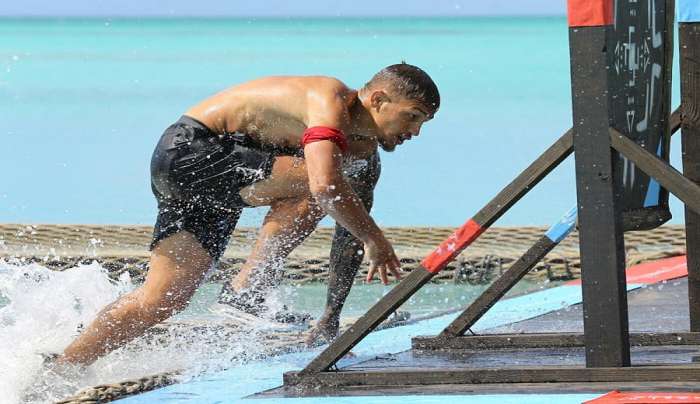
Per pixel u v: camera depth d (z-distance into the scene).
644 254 27.61
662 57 15.73
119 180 48.91
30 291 19.19
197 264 16.77
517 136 64.75
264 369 16.30
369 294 25.23
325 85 16.12
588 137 13.47
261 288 18.55
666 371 13.57
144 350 17.48
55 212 40.88
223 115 16.80
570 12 13.40
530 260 16.62
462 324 17.19
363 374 14.63
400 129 16.09
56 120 74.94
